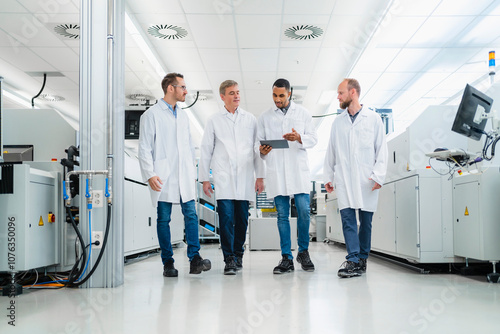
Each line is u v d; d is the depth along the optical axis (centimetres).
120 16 255
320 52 590
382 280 254
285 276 272
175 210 554
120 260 245
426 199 290
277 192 292
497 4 452
